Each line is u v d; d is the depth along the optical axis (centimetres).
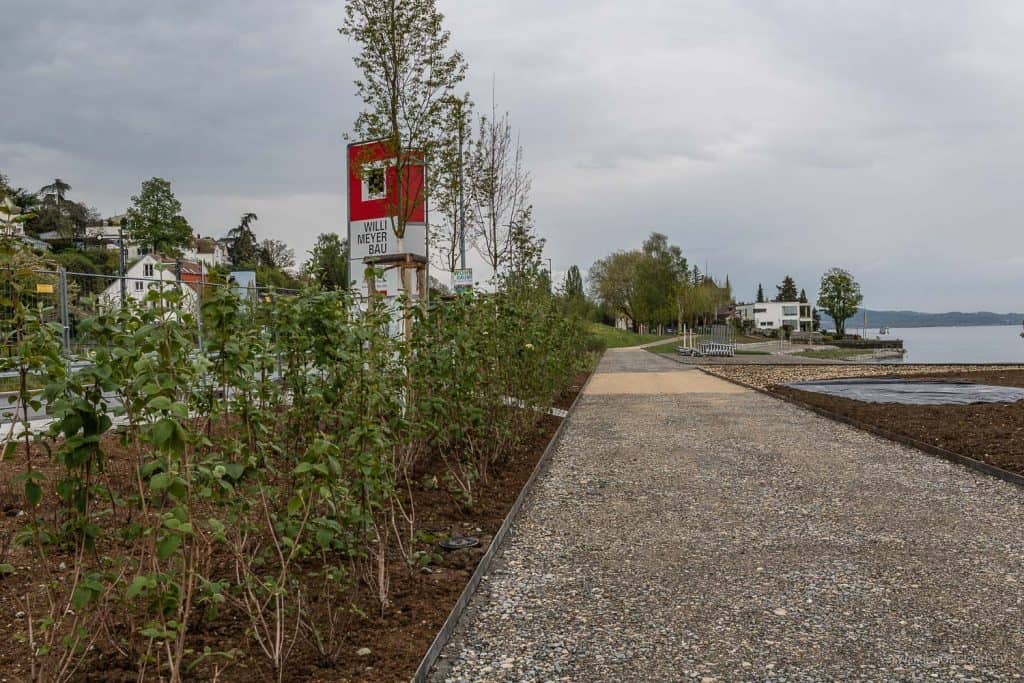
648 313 9412
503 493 786
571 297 2689
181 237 6919
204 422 445
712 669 386
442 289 1677
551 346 1312
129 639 377
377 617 439
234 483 364
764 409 1581
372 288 640
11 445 316
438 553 571
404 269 930
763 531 648
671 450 1073
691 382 2412
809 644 415
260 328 498
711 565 559
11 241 330
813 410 1514
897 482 830
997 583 506
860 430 1237
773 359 4016
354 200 1312
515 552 602
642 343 8575
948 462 937
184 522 271
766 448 1073
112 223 8031
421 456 842
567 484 859
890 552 580
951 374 2527
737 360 3894
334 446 344
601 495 799
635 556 586
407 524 640
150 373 282
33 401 321
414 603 464
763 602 482
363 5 1219
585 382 2469
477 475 766
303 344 516
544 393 1263
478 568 535
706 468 932
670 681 374
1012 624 437
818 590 501
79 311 418
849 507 723
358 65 1233
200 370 317
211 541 369
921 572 533
